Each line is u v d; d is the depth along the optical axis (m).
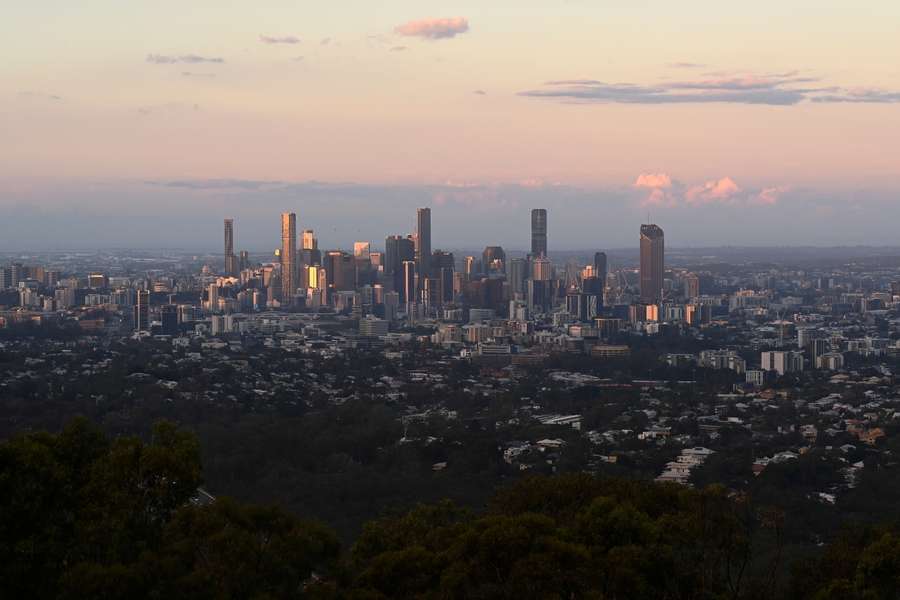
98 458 81.00
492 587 73.00
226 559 73.69
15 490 74.75
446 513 94.19
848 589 80.38
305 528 78.56
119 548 74.00
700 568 82.00
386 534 87.62
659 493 91.44
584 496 92.62
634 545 77.75
